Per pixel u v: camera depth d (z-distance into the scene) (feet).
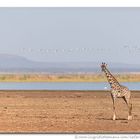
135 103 178.29
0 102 175.42
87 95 203.31
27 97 195.00
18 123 130.21
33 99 186.91
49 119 136.26
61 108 159.94
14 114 144.97
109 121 133.39
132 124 129.29
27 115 143.33
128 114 144.36
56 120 134.51
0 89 245.04
